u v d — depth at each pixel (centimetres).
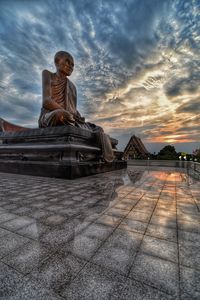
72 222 373
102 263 238
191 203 523
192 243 293
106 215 416
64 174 972
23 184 807
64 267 229
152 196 604
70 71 1430
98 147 1323
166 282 205
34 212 433
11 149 1305
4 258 248
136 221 382
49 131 1141
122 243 289
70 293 188
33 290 192
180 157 2230
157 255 258
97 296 185
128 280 207
